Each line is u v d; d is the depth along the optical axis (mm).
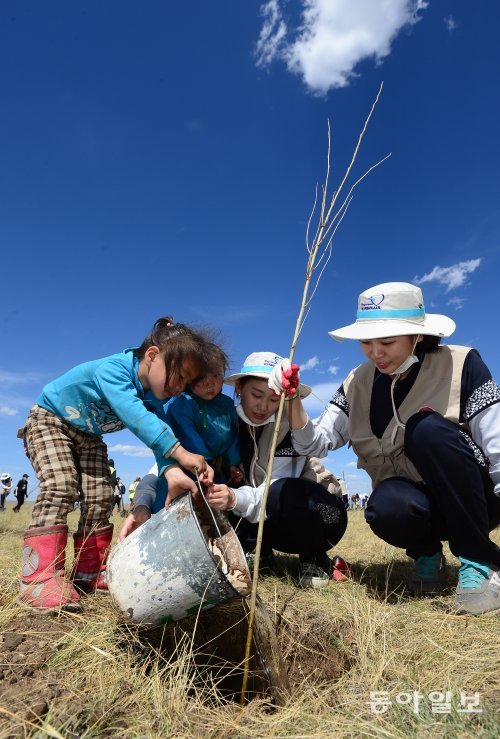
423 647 2211
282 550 3543
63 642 2070
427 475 2676
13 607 2359
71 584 2541
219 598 1932
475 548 2598
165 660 2041
